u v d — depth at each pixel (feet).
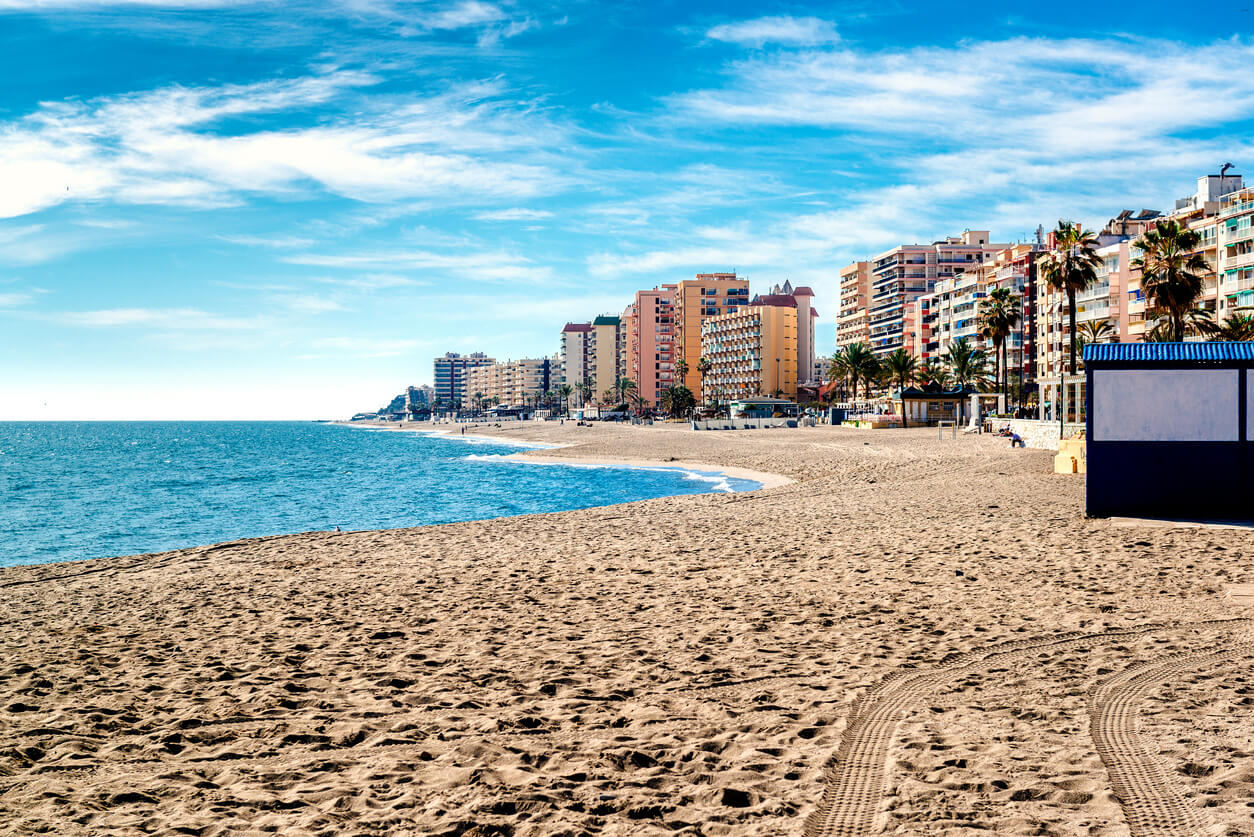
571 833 14.80
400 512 121.19
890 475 108.88
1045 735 18.75
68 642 32.99
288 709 23.31
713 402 565.53
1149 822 14.24
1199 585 35.17
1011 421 179.63
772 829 14.67
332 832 15.11
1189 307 171.12
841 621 31.65
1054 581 37.47
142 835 15.17
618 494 133.69
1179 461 55.31
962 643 27.53
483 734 20.53
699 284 654.53
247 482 188.96
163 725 22.11
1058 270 176.76
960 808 15.17
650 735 20.10
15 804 16.74
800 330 601.21
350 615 36.52
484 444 408.05
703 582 41.42
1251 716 19.25
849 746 18.67
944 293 422.00
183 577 49.93
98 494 161.48
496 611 36.19
